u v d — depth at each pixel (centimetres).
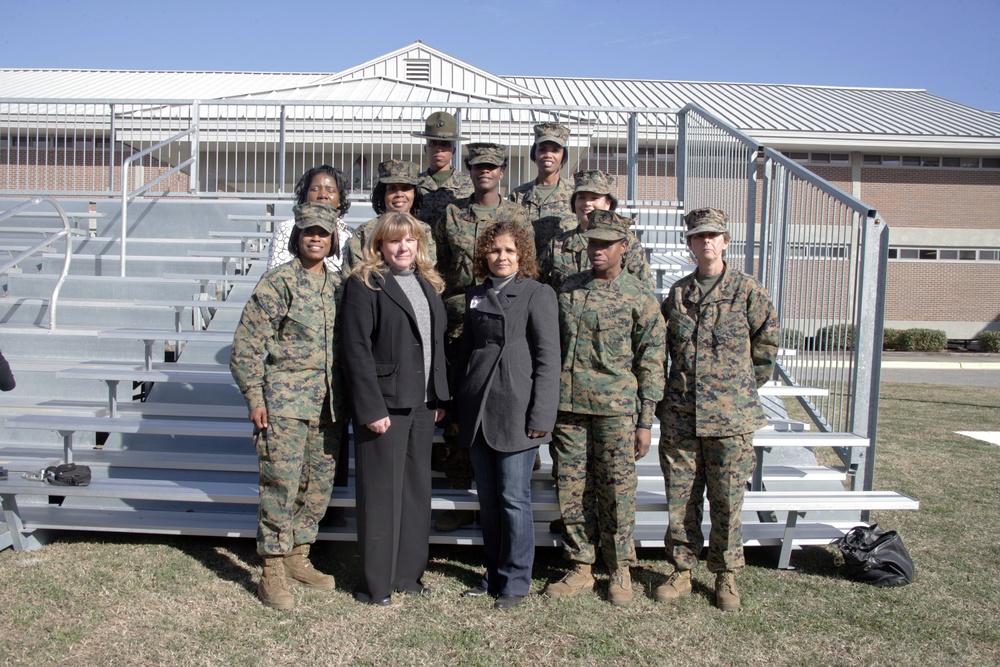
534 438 381
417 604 385
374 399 377
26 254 608
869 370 508
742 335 394
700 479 399
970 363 1894
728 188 729
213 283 708
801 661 336
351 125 1068
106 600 378
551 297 391
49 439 535
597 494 397
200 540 469
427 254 411
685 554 399
